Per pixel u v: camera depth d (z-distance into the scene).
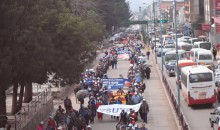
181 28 192.25
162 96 56.47
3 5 32.25
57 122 35.62
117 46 131.50
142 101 41.88
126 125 34.06
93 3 118.88
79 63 51.81
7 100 53.88
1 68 31.56
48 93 51.47
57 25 47.38
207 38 125.94
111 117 43.56
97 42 114.12
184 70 48.47
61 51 48.09
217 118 34.56
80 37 50.19
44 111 44.34
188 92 45.38
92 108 41.56
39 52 35.16
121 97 46.75
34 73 35.53
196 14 152.12
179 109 40.41
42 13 42.56
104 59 91.25
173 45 108.94
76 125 35.00
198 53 71.62
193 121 40.31
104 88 50.25
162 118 42.97
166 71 78.06
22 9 32.88
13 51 33.12
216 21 98.00
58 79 50.97
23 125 35.22
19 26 33.97
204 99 45.03
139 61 85.88
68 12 52.66
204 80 45.06
